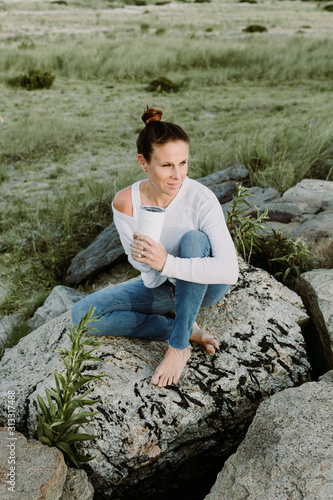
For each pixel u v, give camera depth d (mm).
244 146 7820
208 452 2496
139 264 2410
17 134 10148
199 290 2326
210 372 2568
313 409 2193
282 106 12805
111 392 2395
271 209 4617
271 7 65750
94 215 6344
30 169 8766
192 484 2541
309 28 36562
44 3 65125
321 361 2984
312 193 5121
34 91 15711
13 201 7250
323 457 1935
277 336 2801
